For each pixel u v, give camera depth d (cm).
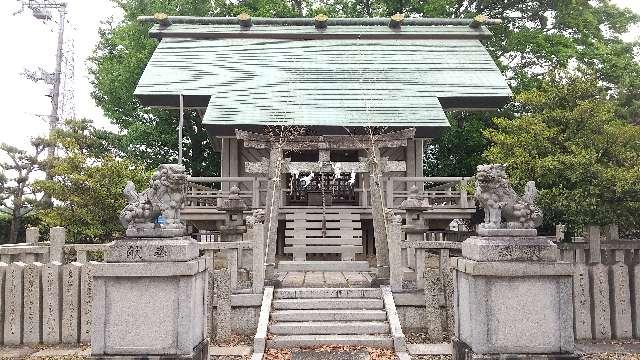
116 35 2862
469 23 2314
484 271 710
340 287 1136
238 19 2264
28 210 2230
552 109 1282
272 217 1376
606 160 1196
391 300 1044
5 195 2111
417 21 2295
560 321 714
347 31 2275
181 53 2123
